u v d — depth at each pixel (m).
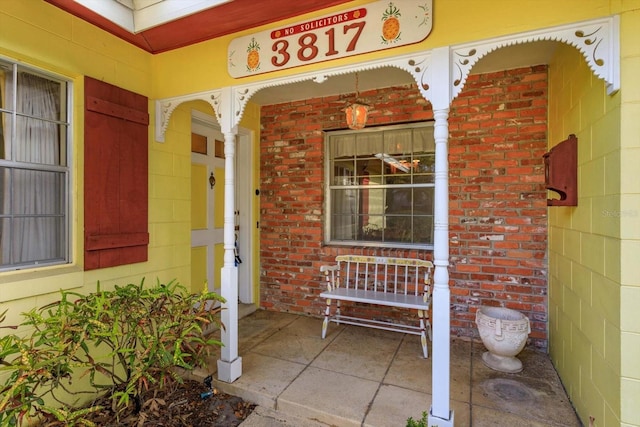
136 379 2.01
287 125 4.14
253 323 3.81
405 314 3.59
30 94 2.22
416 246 3.66
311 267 4.03
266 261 4.28
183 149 3.29
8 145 2.11
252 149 4.20
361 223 3.93
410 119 3.54
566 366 2.46
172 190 3.16
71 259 2.40
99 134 2.50
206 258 3.84
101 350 2.54
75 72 2.37
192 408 2.34
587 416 2.03
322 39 2.28
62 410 1.78
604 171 1.83
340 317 3.62
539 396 2.38
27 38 2.11
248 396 2.44
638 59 1.62
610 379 1.75
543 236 3.06
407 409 2.22
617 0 1.65
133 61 2.78
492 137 3.22
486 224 3.25
